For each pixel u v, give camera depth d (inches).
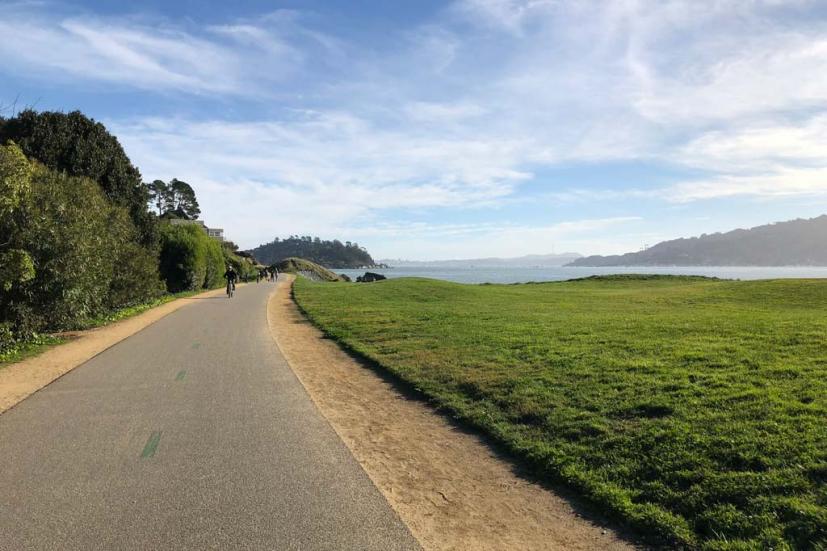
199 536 165.2
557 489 212.2
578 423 268.1
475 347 476.7
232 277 1290.6
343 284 1788.9
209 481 207.6
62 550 156.1
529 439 258.7
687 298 1005.2
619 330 531.5
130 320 759.7
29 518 176.1
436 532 175.0
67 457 231.3
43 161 987.9
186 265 1418.6
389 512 185.2
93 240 618.5
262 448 245.9
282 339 593.9
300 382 382.3
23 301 521.7
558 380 345.1
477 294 1205.7
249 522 175.2
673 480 204.1
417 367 414.3
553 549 166.7
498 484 216.1
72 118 1091.9
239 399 332.2
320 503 190.9
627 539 173.8
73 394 341.1
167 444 248.8
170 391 350.3
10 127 1021.8
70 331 639.8
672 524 177.2
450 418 305.4
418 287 1368.1
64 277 545.0
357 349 509.4
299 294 1277.1
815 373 315.6
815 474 193.9
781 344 412.5
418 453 248.8
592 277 1935.3
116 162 1130.0
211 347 528.1
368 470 225.5
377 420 299.4
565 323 606.5
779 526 168.4
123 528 169.6
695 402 277.4
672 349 414.3
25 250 510.3
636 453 229.0
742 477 197.5
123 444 248.1
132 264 813.9
